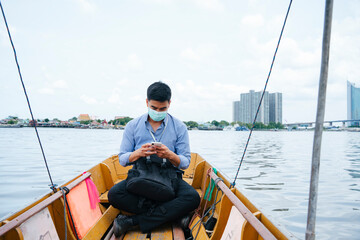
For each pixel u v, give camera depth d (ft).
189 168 15.89
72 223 7.47
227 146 85.20
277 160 48.32
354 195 24.47
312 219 3.77
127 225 7.99
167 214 8.12
